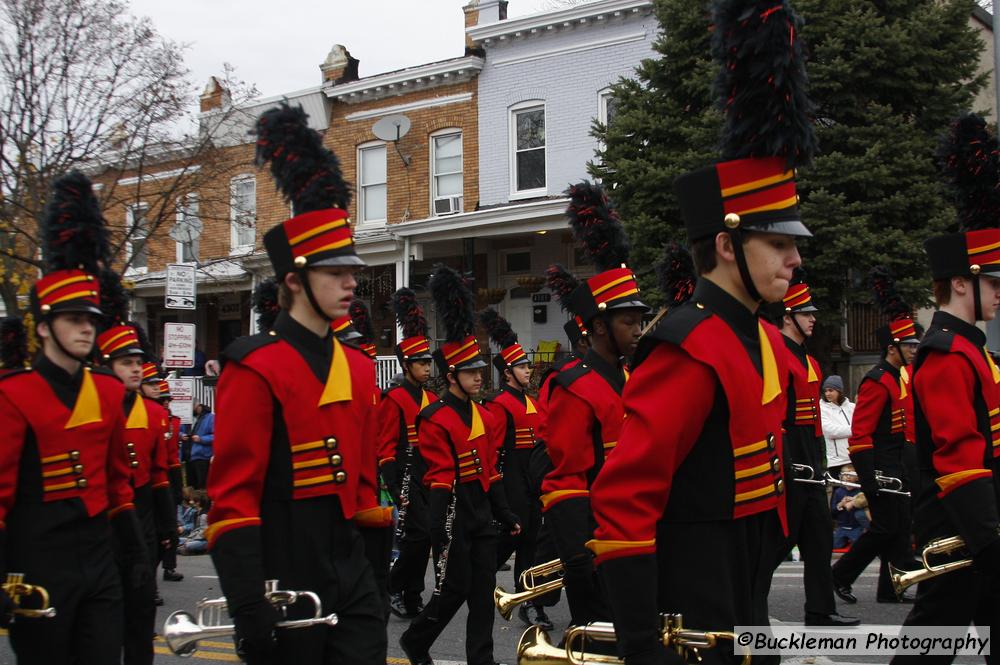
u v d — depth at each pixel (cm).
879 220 1413
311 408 376
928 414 447
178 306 1517
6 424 470
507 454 927
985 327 1126
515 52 2000
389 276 2145
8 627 466
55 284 486
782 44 294
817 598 700
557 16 1922
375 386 414
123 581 535
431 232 1978
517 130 2009
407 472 834
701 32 1488
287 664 362
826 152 1437
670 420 286
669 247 704
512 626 813
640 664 283
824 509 703
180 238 2153
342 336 758
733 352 296
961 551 449
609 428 523
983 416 447
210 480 366
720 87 307
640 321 537
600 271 548
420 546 827
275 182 411
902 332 811
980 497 425
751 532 304
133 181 2077
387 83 2131
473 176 2052
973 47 1454
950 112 1434
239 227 2202
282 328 388
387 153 2164
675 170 1434
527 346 2019
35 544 472
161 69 1725
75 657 481
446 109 2086
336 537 380
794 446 694
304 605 369
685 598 297
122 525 530
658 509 291
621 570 288
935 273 473
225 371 373
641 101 1536
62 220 498
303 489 373
